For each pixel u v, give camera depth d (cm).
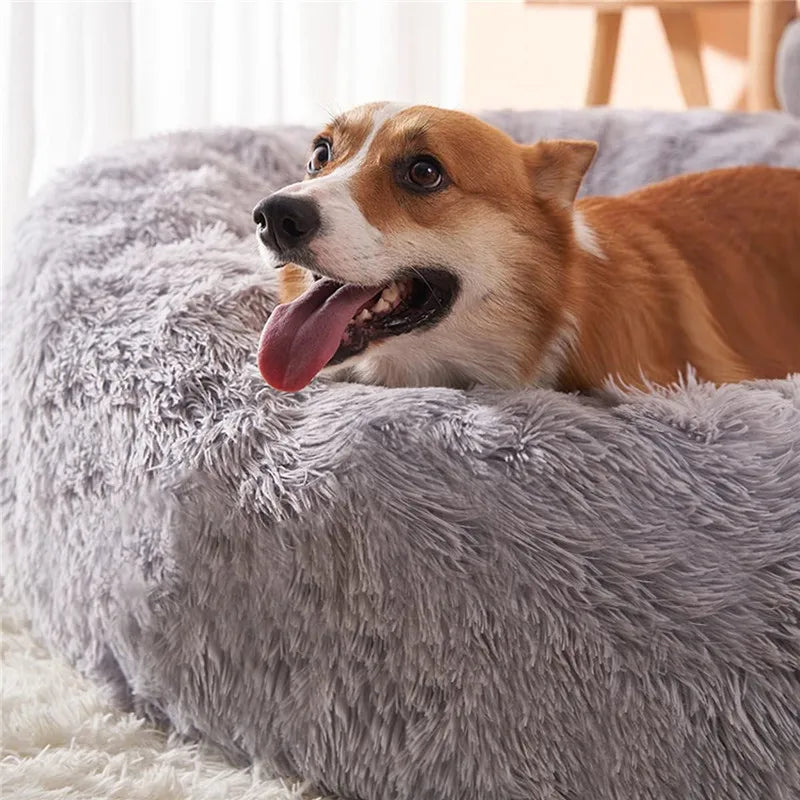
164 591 113
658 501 105
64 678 130
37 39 221
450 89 273
